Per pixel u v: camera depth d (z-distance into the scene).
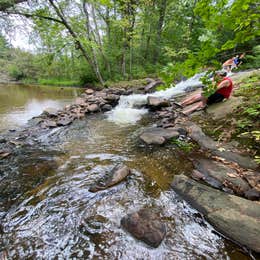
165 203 2.06
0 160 3.12
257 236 1.53
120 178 2.46
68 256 1.53
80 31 9.62
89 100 7.05
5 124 5.18
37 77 20.20
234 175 2.29
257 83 4.20
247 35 1.54
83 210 2.00
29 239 1.68
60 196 2.22
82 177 2.59
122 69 13.64
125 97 7.50
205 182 2.29
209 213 1.84
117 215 1.92
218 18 1.56
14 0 4.50
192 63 1.67
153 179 2.48
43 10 6.92
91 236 1.70
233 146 2.91
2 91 11.84
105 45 14.12
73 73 16.98
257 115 3.30
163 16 14.33
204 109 4.54
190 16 12.67
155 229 1.68
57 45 8.72
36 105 7.57
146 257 1.51
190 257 1.50
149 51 15.55
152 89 9.14
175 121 4.46
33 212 1.99
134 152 3.29
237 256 1.49
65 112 5.98
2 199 2.18
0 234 1.73
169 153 3.14
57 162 3.03
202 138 3.38
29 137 4.18
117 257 1.51
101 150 3.42
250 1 1.37
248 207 1.77
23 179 2.57
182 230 1.73
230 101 4.22
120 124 4.95
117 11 12.57
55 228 1.79
